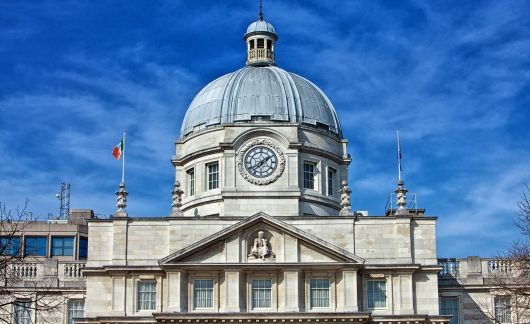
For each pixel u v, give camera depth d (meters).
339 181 98.00
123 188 88.94
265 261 84.88
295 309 83.69
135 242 86.88
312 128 96.31
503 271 92.19
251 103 97.75
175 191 90.81
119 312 84.75
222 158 94.19
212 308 84.19
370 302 85.31
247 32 106.25
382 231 86.94
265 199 92.44
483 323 90.75
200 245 84.75
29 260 94.75
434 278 85.94
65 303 90.88
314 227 86.94
